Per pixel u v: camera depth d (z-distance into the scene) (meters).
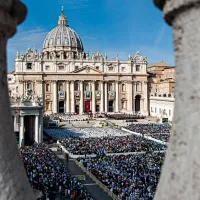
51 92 130.38
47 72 128.62
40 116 63.59
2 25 5.00
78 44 171.62
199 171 4.29
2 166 5.05
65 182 34.56
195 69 4.46
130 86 137.75
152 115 134.75
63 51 165.75
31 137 64.31
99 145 59.28
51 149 60.09
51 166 40.88
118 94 137.25
